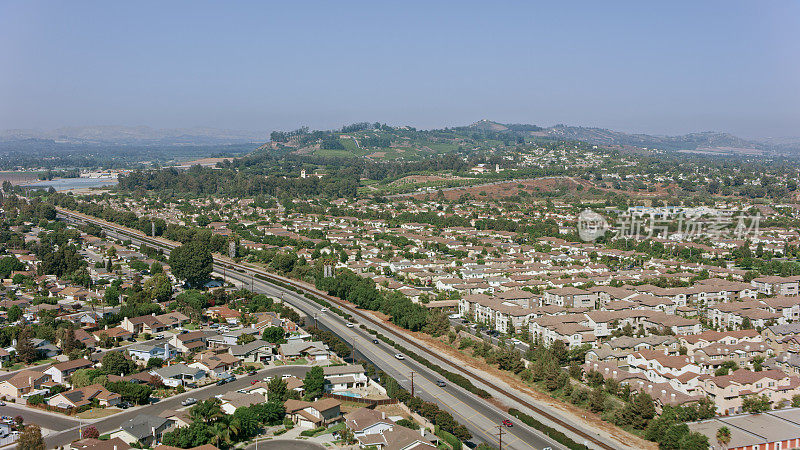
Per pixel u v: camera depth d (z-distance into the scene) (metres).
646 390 167.50
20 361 199.12
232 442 148.38
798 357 187.88
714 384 163.25
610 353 192.75
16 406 168.62
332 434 152.88
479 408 170.12
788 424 149.88
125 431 146.38
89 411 164.50
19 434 144.75
